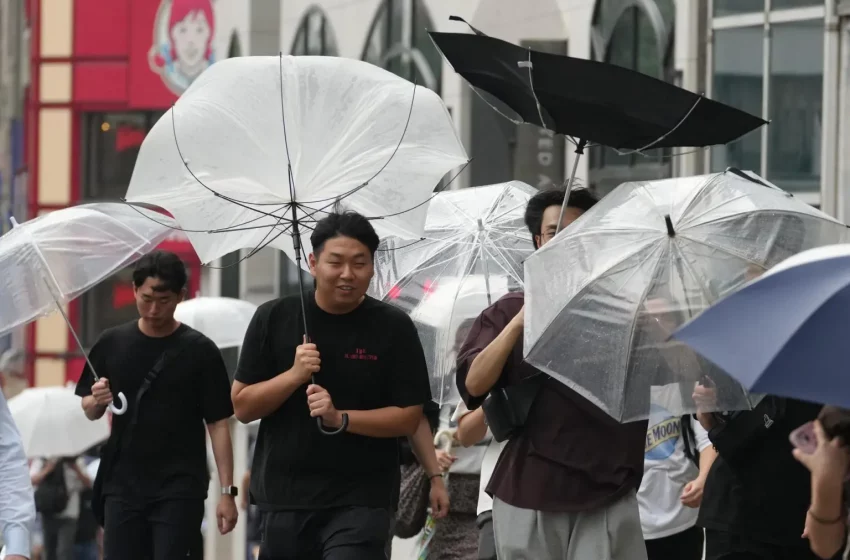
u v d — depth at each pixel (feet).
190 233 49.93
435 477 56.08
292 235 49.19
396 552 78.59
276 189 48.78
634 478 45.42
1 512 40.96
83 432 105.29
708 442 57.98
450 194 61.36
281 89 48.98
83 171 266.16
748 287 30.35
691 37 107.76
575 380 42.09
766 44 100.73
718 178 44.14
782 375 29.68
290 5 186.19
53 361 254.88
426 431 56.24
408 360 47.37
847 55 94.53
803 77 97.71
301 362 45.98
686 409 42.57
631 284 42.14
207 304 97.09
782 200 43.50
